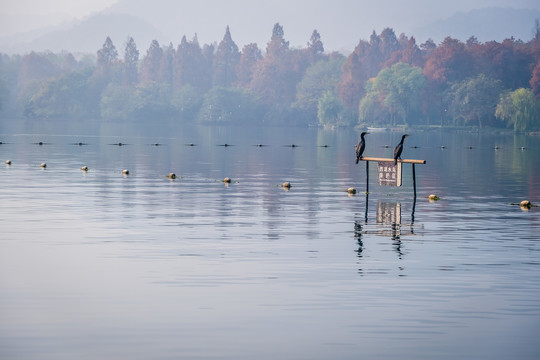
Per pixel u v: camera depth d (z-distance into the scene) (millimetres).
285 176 115438
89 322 35969
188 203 78938
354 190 90688
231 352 32312
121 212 71375
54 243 54656
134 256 50125
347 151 196625
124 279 43750
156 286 42281
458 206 78750
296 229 62031
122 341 33500
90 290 41344
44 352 32188
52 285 42344
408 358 31797
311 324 35875
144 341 33500
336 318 36750
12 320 36188
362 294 40875
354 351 32500
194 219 67125
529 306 38875
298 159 160000
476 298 40250
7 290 41250
